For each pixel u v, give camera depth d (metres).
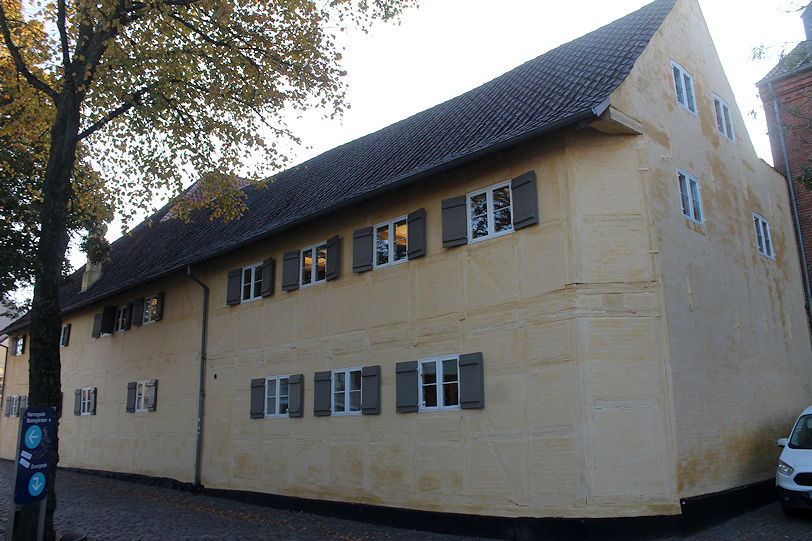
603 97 9.25
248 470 14.84
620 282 9.55
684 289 10.20
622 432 9.01
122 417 20.09
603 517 8.73
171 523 11.93
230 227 17.69
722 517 9.59
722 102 13.48
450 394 10.89
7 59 12.52
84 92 10.71
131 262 22.23
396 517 11.25
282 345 14.60
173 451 17.44
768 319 12.88
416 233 11.88
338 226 13.80
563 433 9.23
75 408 22.88
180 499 15.24
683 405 9.40
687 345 9.88
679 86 11.95
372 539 10.24
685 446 9.22
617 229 9.75
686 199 11.11
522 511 9.48
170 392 18.03
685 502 8.88
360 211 13.30
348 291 13.21
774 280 13.66
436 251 11.59
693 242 10.84
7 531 8.27
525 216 10.17
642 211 9.88
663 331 9.44
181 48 11.77
